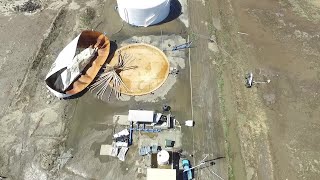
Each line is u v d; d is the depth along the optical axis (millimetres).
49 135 22469
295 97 24078
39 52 26328
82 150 21844
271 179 20750
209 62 25781
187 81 24797
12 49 26578
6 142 22188
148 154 21625
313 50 26406
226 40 27016
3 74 25281
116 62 25719
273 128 22734
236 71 25328
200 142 22141
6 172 21016
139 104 23750
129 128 22625
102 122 23016
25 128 22781
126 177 20766
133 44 26766
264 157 21594
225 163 21344
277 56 26094
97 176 20828
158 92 24266
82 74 24906
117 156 21531
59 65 24594
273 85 24625
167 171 19719
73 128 22766
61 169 21094
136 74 25141
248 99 24000
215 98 24031
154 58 25953
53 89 23812
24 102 23906
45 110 23531
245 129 22688
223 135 22422
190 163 21312
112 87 24516
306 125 22859
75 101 23938
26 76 25156
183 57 26016
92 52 25469
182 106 23641
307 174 20906
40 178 20781
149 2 26484
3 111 23547
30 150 21859
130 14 26812
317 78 24984
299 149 21875
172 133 22484
